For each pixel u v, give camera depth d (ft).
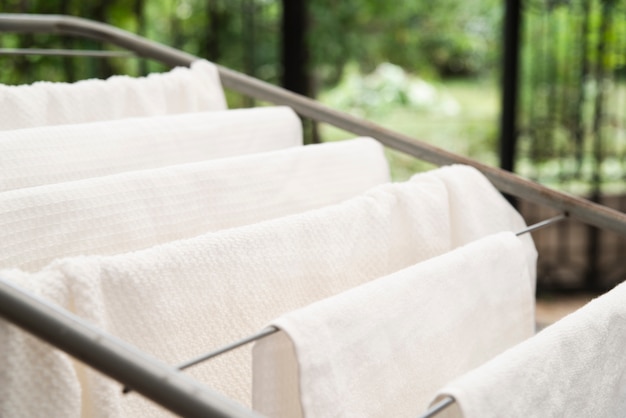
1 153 3.34
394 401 2.93
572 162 13.05
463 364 3.29
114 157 3.68
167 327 2.79
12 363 2.36
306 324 2.61
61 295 2.52
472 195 3.95
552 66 12.88
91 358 2.02
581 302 12.23
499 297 3.44
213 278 2.93
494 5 18.86
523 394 2.63
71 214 3.05
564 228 12.59
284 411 2.68
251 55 12.63
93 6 11.44
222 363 2.99
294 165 3.89
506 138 11.58
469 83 20.01
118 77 4.40
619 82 13.24
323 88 17.40
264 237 3.12
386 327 2.88
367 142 4.28
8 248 2.89
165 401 1.95
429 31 18.52
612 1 12.39
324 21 15.69
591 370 2.98
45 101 4.08
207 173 3.51
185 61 4.91
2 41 10.79
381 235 3.58
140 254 2.75
